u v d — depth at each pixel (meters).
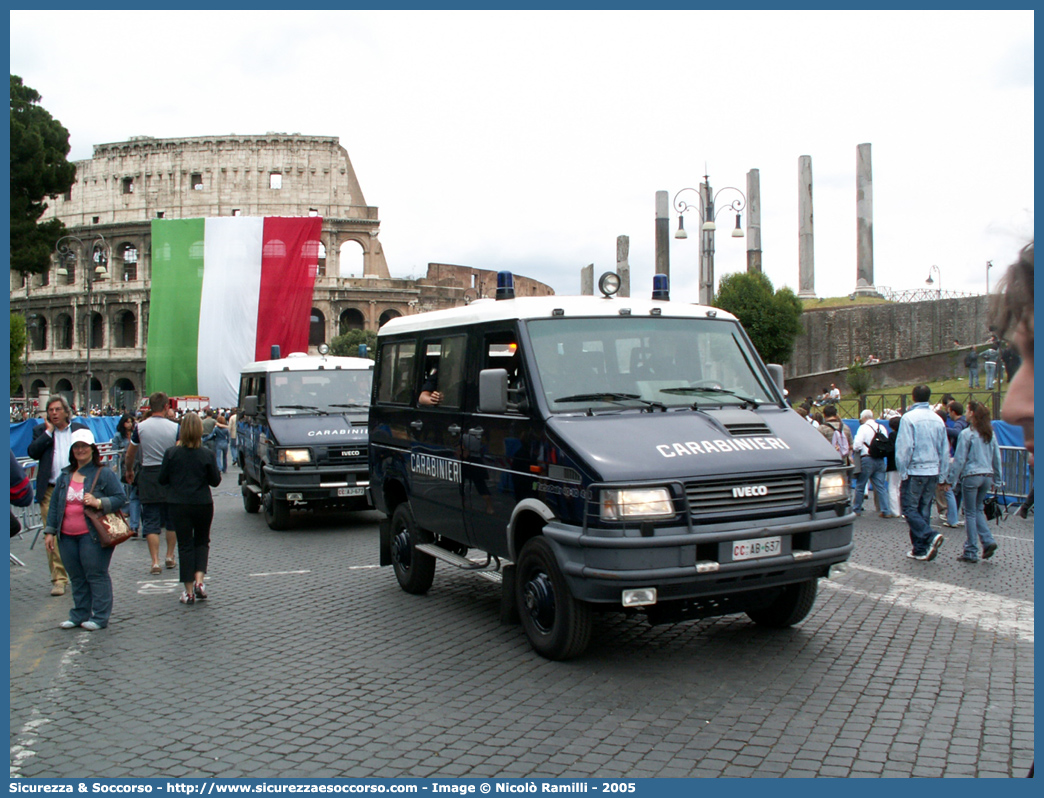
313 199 88.25
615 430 6.50
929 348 63.84
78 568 8.39
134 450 11.55
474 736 5.26
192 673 6.77
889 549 11.80
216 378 36.12
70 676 6.79
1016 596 8.73
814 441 6.79
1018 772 4.56
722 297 49.56
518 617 7.35
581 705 5.73
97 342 90.38
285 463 14.02
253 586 10.11
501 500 7.29
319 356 16.23
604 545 5.95
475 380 7.89
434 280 91.12
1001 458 16.33
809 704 5.63
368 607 8.87
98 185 90.12
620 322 7.45
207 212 87.25
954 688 5.90
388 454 9.73
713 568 5.98
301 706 5.91
